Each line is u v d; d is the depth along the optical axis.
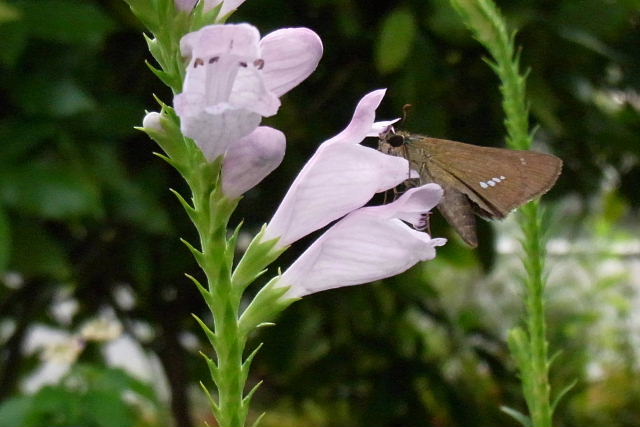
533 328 0.39
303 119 0.56
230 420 0.35
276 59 0.35
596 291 1.04
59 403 0.46
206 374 0.74
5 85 0.46
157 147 0.56
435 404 0.75
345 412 0.77
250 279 0.36
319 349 0.78
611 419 0.93
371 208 0.36
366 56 0.56
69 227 0.58
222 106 0.34
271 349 0.65
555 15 0.49
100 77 0.51
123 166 0.49
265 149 0.35
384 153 0.37
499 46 0.39
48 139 0.46
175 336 0.69
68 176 0.45
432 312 0.71
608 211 0.73
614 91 0.62
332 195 0.36
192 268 0.59
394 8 0.50
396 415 0.67
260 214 0.61
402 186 0.38
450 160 0.37
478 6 0.39
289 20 0.53
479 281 1.09
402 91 0.48
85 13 0.45
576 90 0.52
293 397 0.72
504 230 0.79
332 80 0.57
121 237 0.59
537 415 0.39
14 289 0.65
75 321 0.73
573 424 0.81
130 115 0.48
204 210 0.35
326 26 0.55
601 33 0.49
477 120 0.56
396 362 0.68
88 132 0.47
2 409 0.46
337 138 0.36
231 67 0.34
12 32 0.45
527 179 0.37
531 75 0.49
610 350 1.04
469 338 0.75
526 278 0.39
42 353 0.74
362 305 0.67
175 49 0.35
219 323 0.35
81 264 0.60
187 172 0.35
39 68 0.46
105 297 0.70
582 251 1.04
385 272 0.36
